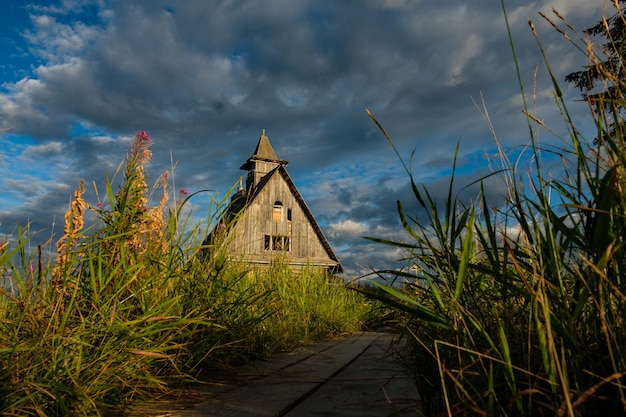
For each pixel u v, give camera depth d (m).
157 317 2.10
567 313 1.11
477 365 1.33
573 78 8.19
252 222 24.08
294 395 2.06
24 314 1.80
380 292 1.65
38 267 2.00
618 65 1.12
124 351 1.99
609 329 1.03
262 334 3.61
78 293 2.17
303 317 5.06
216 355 2.69
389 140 1.38
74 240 2.18
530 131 1.25
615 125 1.10
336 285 6.45
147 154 2.59
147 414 1.78
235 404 1.91
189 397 2.05
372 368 2.84
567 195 1.25
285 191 25.66
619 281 1.06
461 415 1.26
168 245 2.73
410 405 1.78
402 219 1.34
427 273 1.50
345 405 1.86
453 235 1.41
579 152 1.18
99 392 1.78
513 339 1.43
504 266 1.28
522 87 1.25
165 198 2.79
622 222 1.05
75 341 1.75
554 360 1.02
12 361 1.64
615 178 1.05
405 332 2.13
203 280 2.94
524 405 1.20
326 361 3.21
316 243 25.64
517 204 1.29
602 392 1.06
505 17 1.24
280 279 5.36
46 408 1.63
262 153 29.72
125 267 2.26
